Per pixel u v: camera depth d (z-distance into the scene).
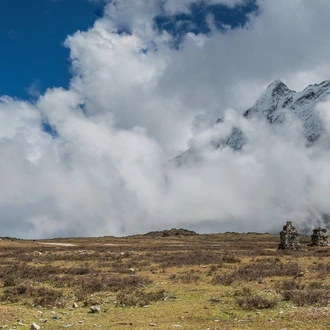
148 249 82.56
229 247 92.50
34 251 72.94
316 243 91.75
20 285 28.17
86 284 28.66
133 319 18.80
